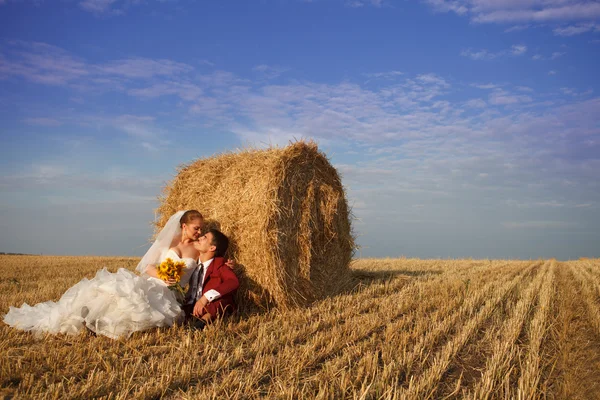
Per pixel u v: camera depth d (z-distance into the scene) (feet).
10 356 14.87
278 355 15.61
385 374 13.74
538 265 58.29
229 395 12.40
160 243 20.88
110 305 17.56
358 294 27.71
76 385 12.55
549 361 16.26
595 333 20.21
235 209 23.11
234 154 25.32
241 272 22.88
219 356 14.89
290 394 12.25
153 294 18.44
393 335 18.39
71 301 17.78
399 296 27.09
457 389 13.37
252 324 19.93
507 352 16.81
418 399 12.57
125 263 54.60
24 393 12.05
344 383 12.93
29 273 41.24
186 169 26.23
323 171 27.04
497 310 23.95
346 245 29.27
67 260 60.85
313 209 25.63
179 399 12.16
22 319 18.15
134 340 17.03
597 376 14.92
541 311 23.34
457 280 33.76
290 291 23.34
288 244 23.52
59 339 17.24
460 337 18.29
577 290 33.65
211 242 21.16
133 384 12.89
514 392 13.44
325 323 20.38
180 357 14.89
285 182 23.53
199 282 20.86
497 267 50.55
